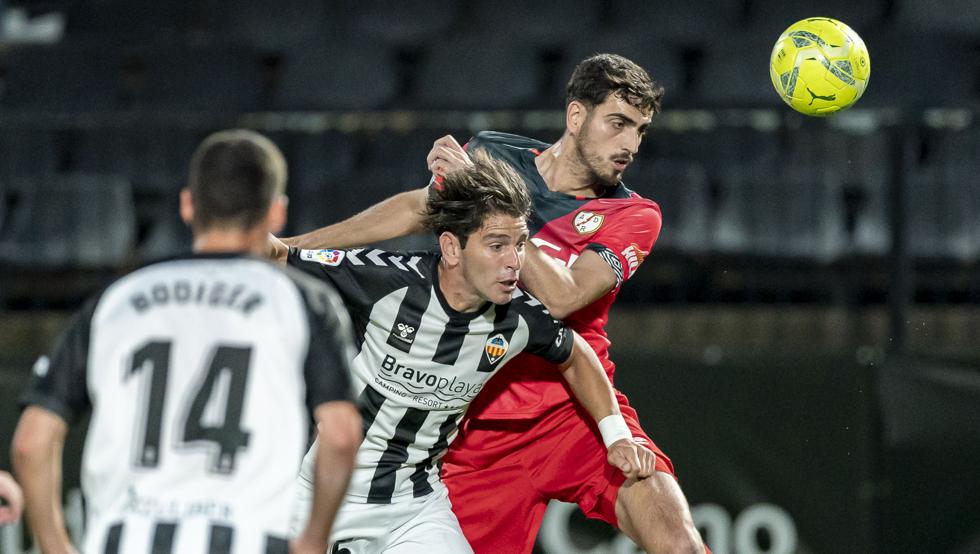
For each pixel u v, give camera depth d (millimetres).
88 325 9000
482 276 11336
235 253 9148
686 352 20578
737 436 20484
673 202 25125
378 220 13422
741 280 25188
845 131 23516
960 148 24953
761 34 31984
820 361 20500
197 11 34062
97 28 34500
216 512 8438
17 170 26750
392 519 13000
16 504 10008
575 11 33031
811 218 25203
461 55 30578
